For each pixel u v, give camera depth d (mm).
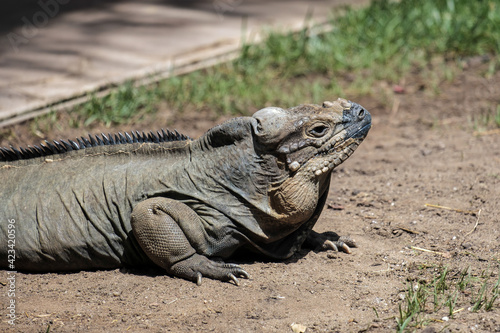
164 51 24094
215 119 19516
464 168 15742
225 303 10594
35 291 11133
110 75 21750
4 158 12422
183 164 11539
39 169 12133
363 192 14906
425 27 24297
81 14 29203
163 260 11180
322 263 11891
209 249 11375
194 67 22562
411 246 12453
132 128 18875
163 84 21250
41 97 20031
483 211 13633
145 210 11039
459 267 11570
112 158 11984
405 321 9523
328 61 23031
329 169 11227
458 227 13078
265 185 11164
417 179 15414
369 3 28656
